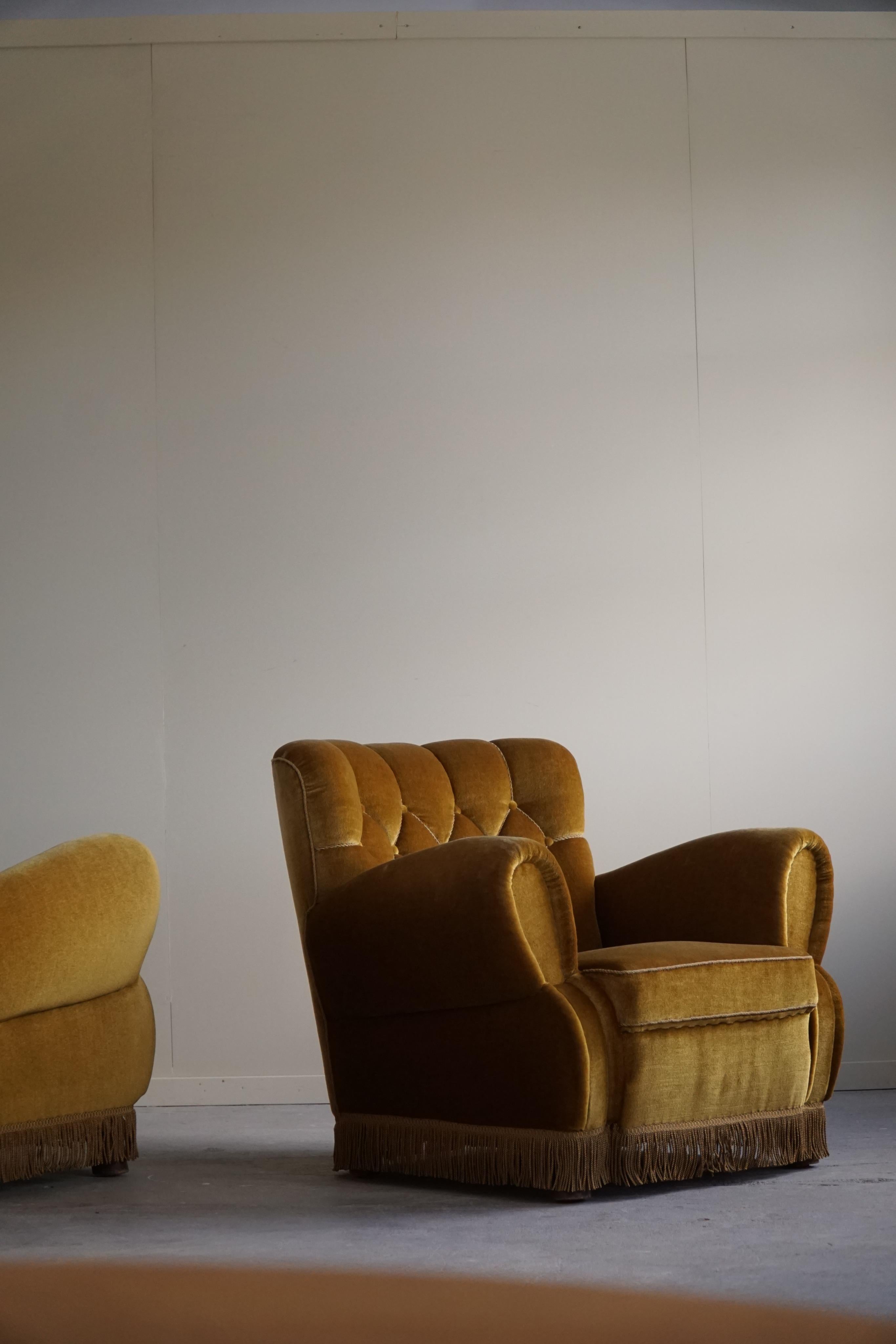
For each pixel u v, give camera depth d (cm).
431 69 405
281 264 399
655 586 395
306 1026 379
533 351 400
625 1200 225
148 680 388
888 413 403
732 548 397
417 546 394
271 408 396
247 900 383
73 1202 230
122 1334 41
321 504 394
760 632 395
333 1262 183
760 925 265
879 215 408
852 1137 294
